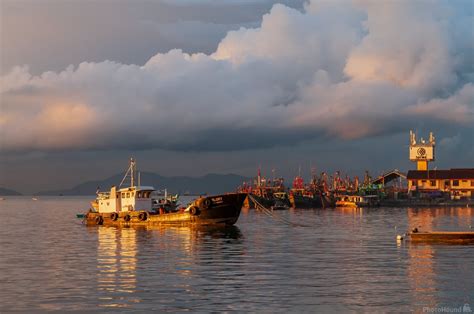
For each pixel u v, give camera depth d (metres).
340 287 35.09
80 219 133.75
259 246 58.75
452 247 54.75
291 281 37.12
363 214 146.12
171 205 103.12
